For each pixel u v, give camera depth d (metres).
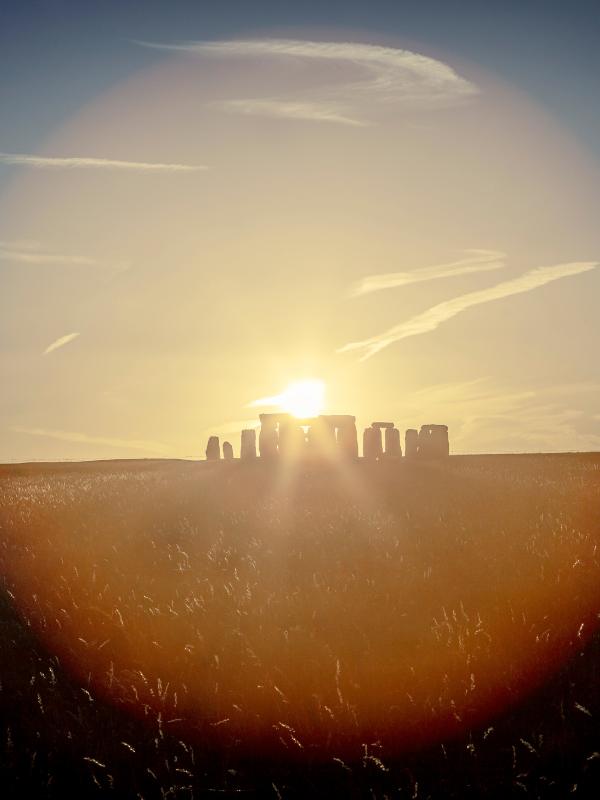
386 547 18.94
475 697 11.97
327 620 14.52
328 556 18.36
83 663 13.62
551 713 11.55
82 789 10.87
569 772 10.55
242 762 11.21
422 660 12.88
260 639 13.87
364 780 10.78
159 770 11.12
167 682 12.84
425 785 10.62
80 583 17.20
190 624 14.55
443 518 22.47
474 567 16.84
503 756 10.91
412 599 15.19
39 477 46.44
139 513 25.62
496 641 13.23
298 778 10.93
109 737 11.74
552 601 14.54
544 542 18.48
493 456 54.00
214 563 18.22
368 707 11.91
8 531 22.77
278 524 22.59
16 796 10.67
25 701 12.52
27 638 14.57
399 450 51.28
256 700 12.23
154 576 17.67
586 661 12.59
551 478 32.91
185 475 42.47
